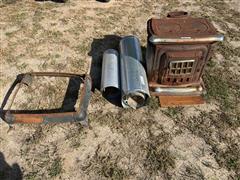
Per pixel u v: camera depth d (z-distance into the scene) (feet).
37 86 5.56
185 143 4.58
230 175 4.15
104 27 7.29
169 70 4.90
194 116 5.02
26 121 4.47
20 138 4.63
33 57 6.26
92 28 7.24
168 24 4.87
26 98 5.32
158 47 4.63
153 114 5.05
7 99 5.30
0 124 4.84
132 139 4.64
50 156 4.37
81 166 4.25
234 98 5.35
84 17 7.66
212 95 5.38
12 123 4.52
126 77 5.07
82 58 6.29
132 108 5.13
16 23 7.34
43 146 4.51
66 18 7.61
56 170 4.19
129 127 4.83
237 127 4.83
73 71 5.95
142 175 4.15
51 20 7.50
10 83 5.65
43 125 4.82
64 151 4.44
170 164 4.27
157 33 4.59
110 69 5.48
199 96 5.34
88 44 6.69
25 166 4.25
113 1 8.50
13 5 8.16
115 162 4.31
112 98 5.34
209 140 4.62
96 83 5.67
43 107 5.16
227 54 6.42
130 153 4.43
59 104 5.22
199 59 4.79
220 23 7.61
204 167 4.25
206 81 5.66
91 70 5.99
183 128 4.82
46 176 4.12
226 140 4.63
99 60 6.25
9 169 4.20
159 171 4.19
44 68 6.00
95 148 4.50
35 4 8.23
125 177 4.12
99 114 5.03
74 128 4.79
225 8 8.32
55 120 4.50
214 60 6.23
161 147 4.51
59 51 6.45
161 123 4.90
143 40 6.84
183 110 5.12
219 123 4.89
